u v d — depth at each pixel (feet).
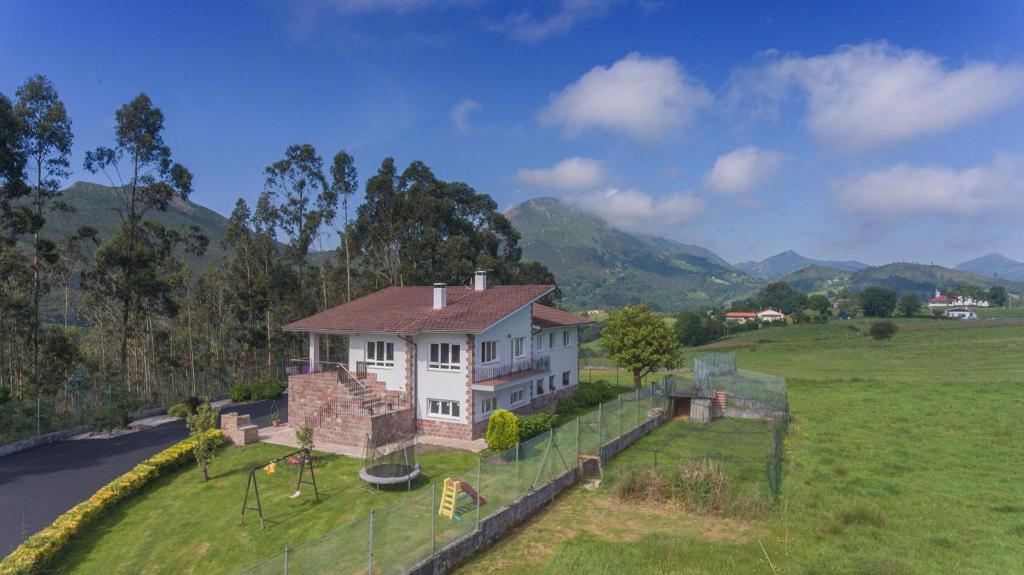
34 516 62.54
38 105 118.11
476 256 206.08
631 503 64.44
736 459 80.84
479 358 94.68
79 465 82.12
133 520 62.03
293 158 178.91
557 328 126.41
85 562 52.31
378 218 194.39
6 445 89.25
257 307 164.96
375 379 101.81
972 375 166.91
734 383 123.13
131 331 152.97
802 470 76.13
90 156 126.62
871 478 72.79
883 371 190.90
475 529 52.44
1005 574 46.55
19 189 113.39
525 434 86.79
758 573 46.83
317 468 78.07
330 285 201.77
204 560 52.06
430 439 92.63
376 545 45.32
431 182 202.90
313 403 98.43
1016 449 85.25
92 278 134.92
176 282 165.37
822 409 118.42
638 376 134.21
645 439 95.14
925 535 55.21
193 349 175.83
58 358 127.03
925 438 92.58
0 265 119.24
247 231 173.78
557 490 67.31
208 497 68.23
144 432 104.83
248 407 129.49
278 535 56.75
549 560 49.90
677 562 48.47
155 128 134.72
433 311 103.71
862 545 53.01
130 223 134.51
